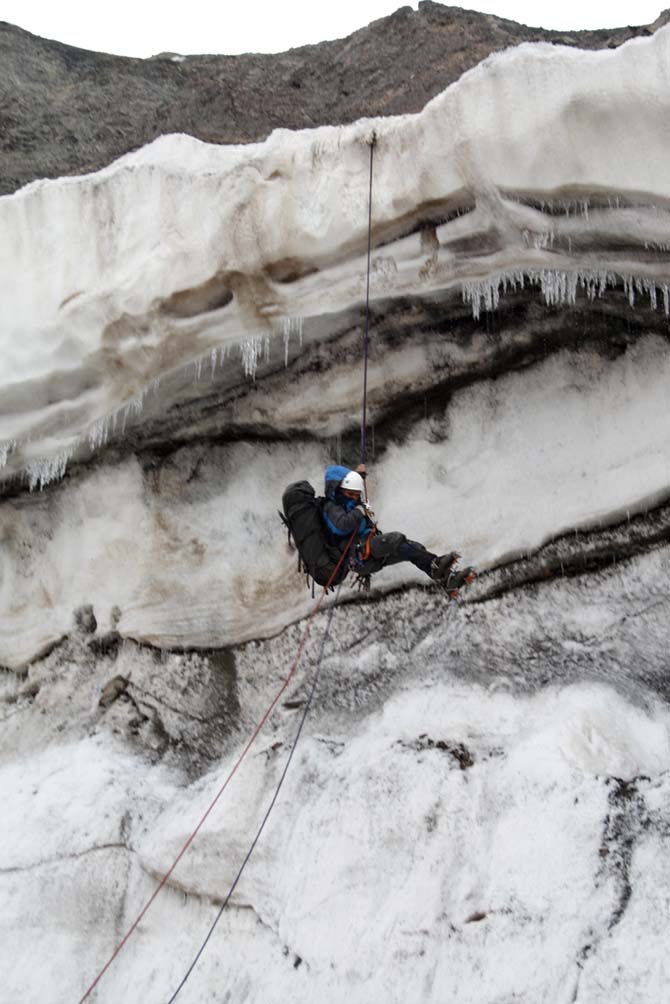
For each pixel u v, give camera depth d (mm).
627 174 5582
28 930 7180
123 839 7316
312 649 7668
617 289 6438
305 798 6660
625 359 6898
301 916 6168
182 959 6562
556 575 6949
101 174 7551
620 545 6781
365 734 6828
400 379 7301
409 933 5734
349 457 7727
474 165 5957
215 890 6641
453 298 6758
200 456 8211
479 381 7324
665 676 6293
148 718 8133
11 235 7883
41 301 7699
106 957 6914
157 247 7148
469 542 7230
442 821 6027
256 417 7793
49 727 8523
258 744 7305
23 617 8938
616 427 6867
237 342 7188
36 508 8906
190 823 6941
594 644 6609
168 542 8266
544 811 5723
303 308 6910
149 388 7617
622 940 5176
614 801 5621
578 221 5887
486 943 5484
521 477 7133
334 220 6516
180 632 8203
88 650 8617
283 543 7895
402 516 7453
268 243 6699
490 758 6180
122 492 8414
